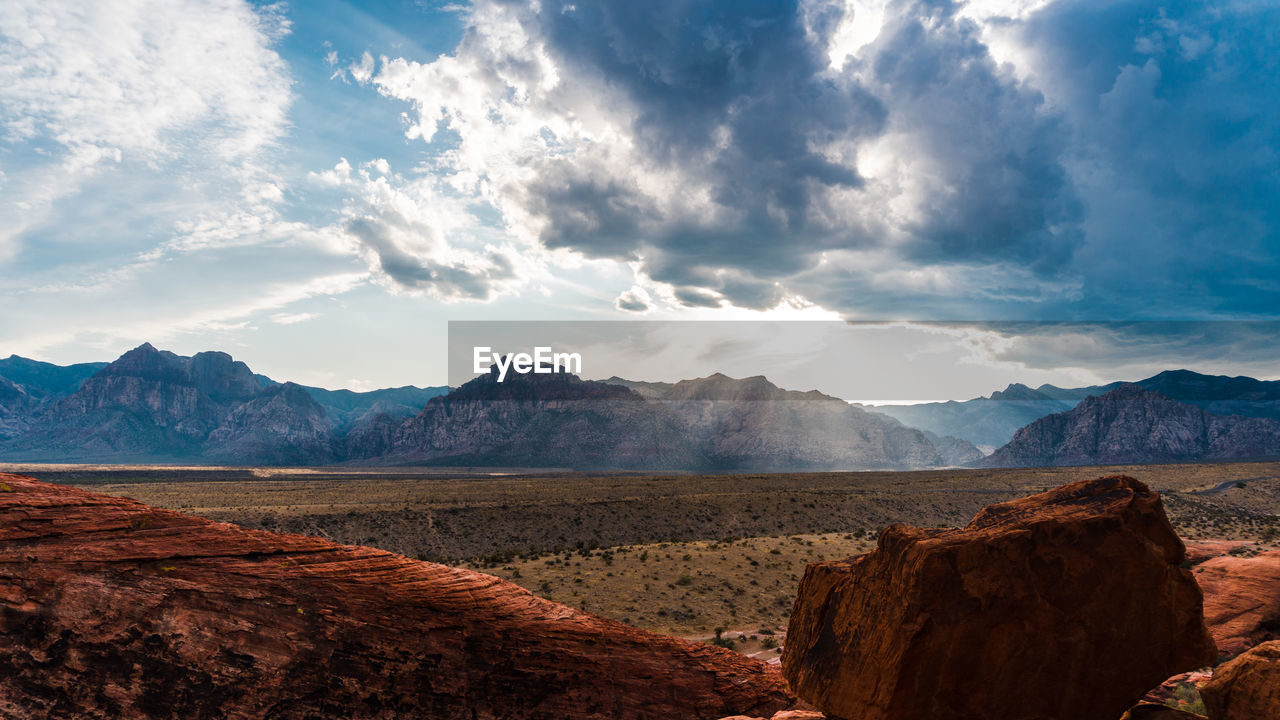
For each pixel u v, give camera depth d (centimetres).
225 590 1004
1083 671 838
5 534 949
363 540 7975
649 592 4775
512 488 13975
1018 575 838
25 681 898
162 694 925
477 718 1081
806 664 1024
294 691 981
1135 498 888
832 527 9119
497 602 1207
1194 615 850
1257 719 765
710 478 15525
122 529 1015
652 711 1221
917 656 831
